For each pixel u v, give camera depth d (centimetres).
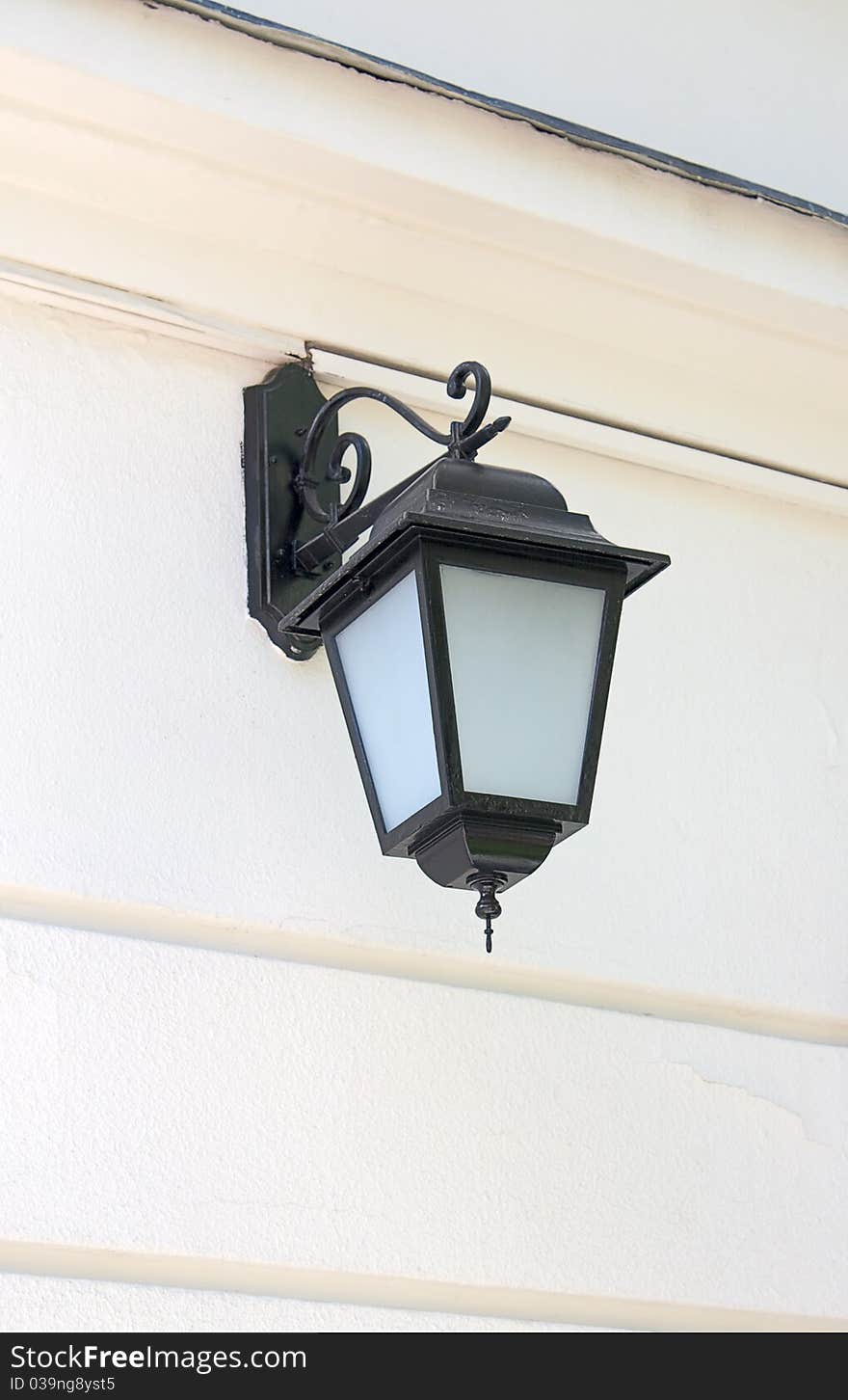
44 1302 202
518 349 271
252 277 251
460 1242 227
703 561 286
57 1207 206
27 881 217
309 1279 219
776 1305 246
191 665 236
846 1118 263
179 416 246
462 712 192
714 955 262
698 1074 254
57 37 221
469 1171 231
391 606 203
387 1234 223
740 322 277
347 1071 228
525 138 254
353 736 211
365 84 242
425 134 246
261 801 235
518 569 199
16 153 233
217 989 224
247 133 234
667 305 272
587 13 289
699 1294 241
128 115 230
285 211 247
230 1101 220
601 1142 242
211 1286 213
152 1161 212
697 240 265
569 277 265
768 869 272
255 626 242
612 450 279
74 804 222
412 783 198
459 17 275
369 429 260
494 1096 237
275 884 232
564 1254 234
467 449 212
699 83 298
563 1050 245
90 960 217
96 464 238
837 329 279
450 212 251
